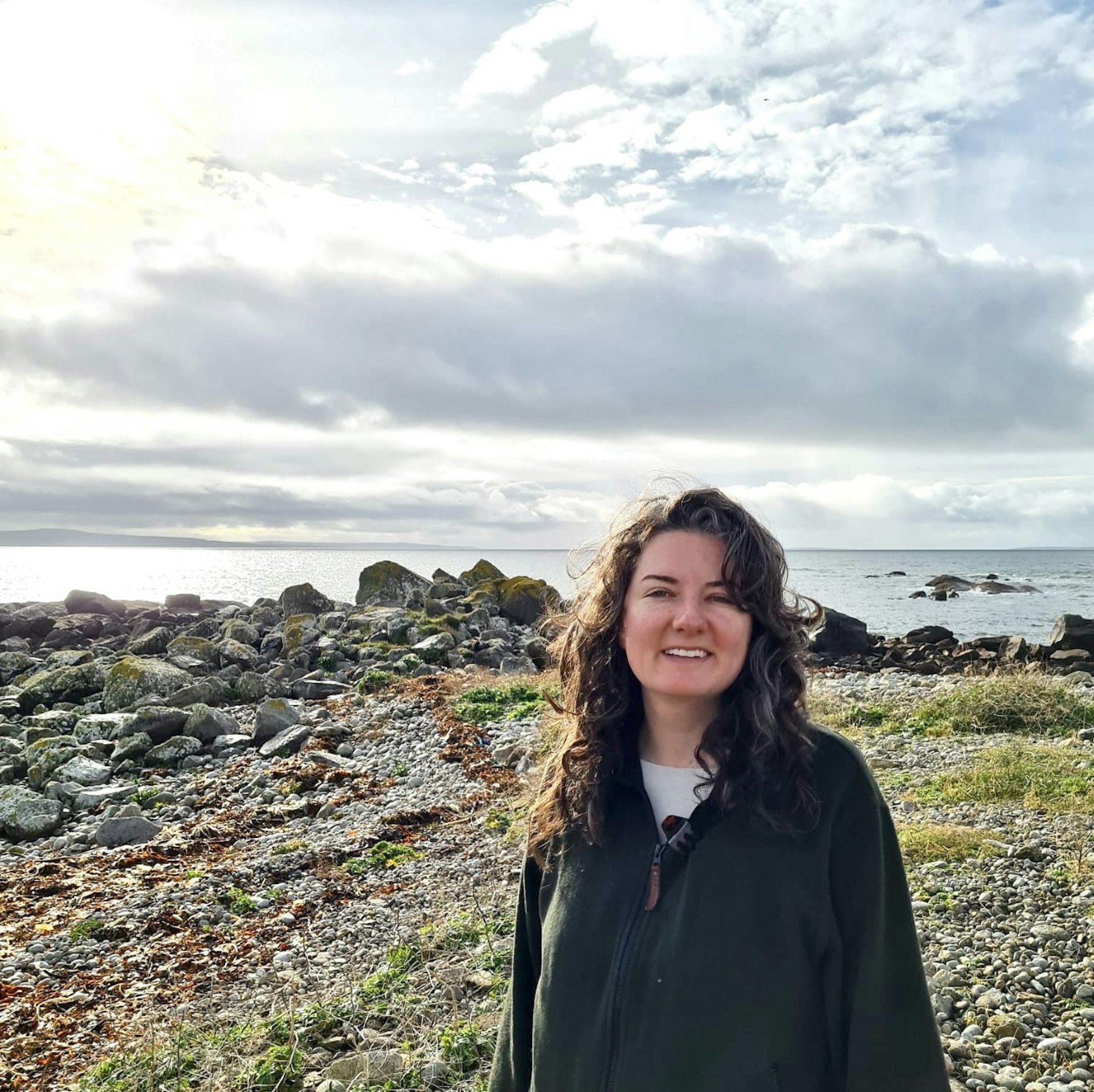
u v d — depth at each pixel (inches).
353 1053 195.3
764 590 89.0
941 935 240.8
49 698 676.1
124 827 410.9
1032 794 350.0
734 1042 79.6
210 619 1066.1
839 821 84.4
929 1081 82.7
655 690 89.7
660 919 85.0
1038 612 1702.8
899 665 804.6
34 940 305.0
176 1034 216.5
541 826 97.4
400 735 534.3
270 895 329.4
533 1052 90.7
